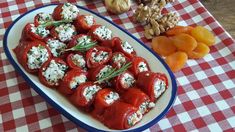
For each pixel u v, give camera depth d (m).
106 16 0.38
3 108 0.30
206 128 0.28
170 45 0.34
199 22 0.37
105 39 0.32
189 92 0.31
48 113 0.29
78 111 0.27
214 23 0.36
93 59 0.30
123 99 0.27
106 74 0.28
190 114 0.29
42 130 0.28
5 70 0.32
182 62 0.32
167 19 0.35
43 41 0.31
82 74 0.28
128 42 0.32
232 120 0.29
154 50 0.34
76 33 0.32
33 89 0.29
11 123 0.29
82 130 0.28
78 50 0.30
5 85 0.31
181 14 0.38
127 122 0.25
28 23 0.32
